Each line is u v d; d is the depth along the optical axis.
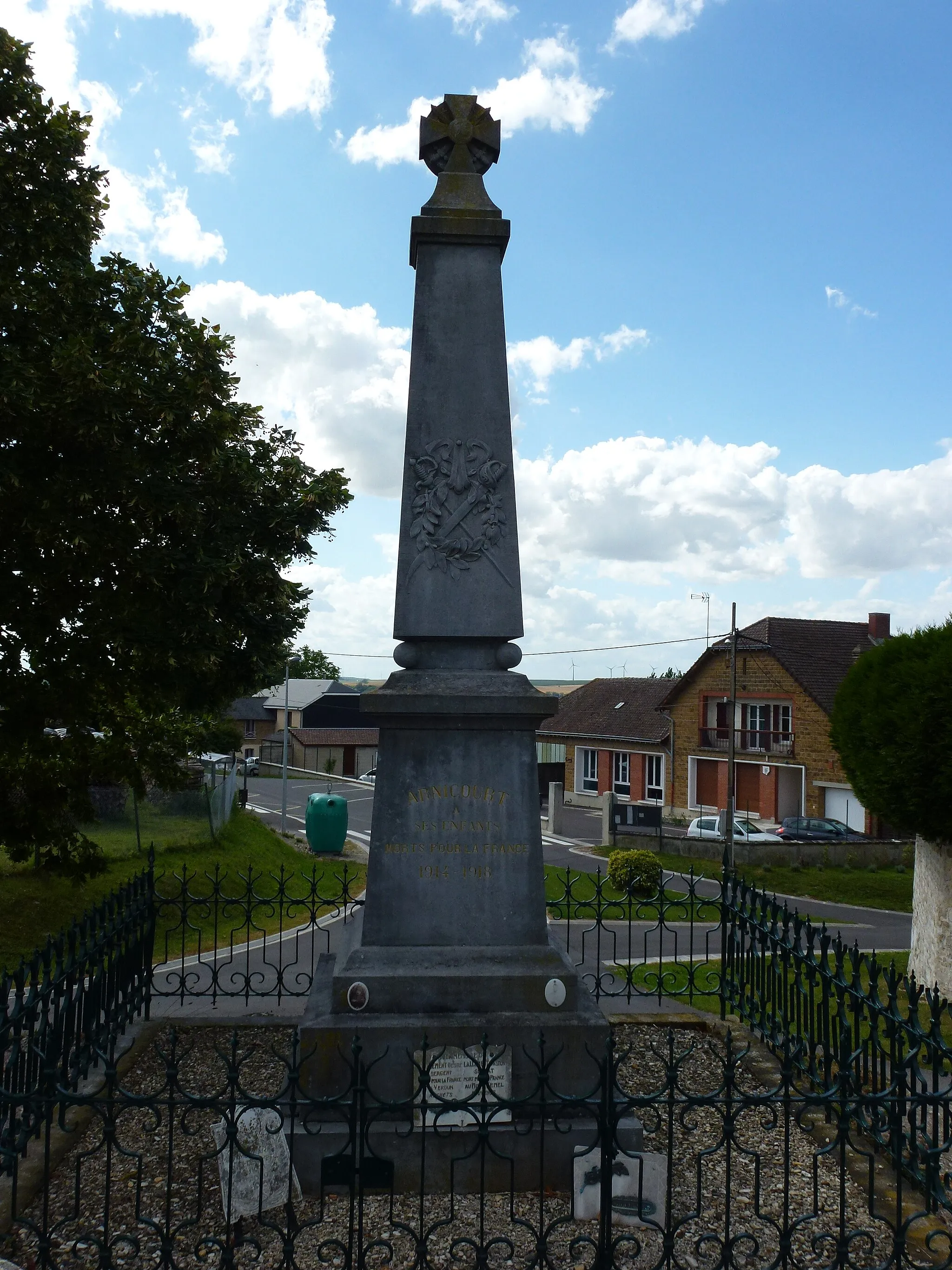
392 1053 5.47
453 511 6.32
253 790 48.09
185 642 11.32
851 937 18.50
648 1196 4.93
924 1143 4.98
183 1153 5.59
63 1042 5.81
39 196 11.68
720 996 8.71
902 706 10.77
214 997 8.77
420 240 6.46
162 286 12.09
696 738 39.00
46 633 11.67
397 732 6.08
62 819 14.21
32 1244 4.61
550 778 48.50
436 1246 4.64
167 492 11.16
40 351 11.03
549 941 6.46
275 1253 4.56
